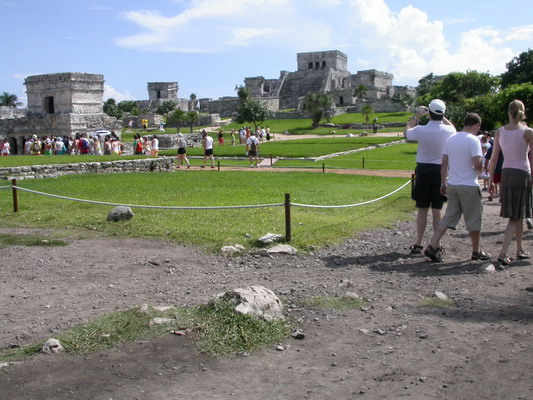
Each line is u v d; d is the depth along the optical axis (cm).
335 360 485
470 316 582
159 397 422
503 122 4634
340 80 12425
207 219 1150
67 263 831
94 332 534
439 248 829
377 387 433
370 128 7800
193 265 818
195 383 444
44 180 1998
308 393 426
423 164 856
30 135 5072
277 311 582
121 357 488
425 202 864
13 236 1018
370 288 692
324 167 2648
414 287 692
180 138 2927
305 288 693
